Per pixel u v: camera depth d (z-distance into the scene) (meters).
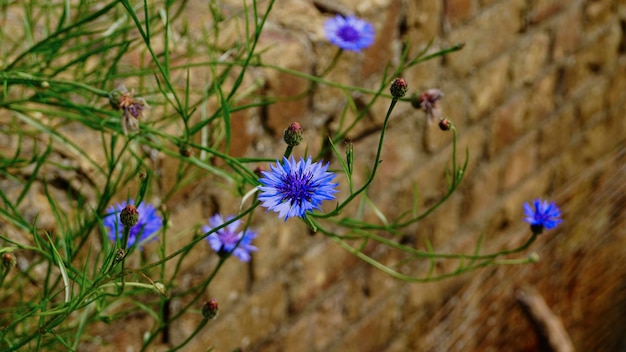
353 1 1.15
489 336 1.68
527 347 1.77
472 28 1.34
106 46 0.87
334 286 1.31
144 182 0.78
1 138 0.94
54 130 0.93
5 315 0.92
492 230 1.60
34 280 0.92
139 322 1.04
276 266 1.19
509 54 1.45
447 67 1.32
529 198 1.66
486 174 1.52
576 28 1.58
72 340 0.94
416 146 1.33
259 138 1.09
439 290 1.54
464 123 1.41
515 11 1.42
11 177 0.90
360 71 1.17
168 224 0.85
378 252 1.36
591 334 1.95
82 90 0.93
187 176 1.02
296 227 1.20
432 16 1.25
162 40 1.05
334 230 1.26
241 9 1.12
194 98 1.00
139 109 0.81
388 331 1.46
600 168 1.82
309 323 1.29
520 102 1.52
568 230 1.79
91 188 0.95
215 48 0.99
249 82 1.04
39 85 0.88
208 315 0.80
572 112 1.67
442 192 1.42
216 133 1.02
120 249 0.69
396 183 1.32
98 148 0.96
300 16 1.12
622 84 1.78
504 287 1.68
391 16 1.19
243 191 0.90
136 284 0.72
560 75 1.59
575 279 1.86
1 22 1.02
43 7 0.96
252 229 1.13
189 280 1.08
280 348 1.26
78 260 0.93
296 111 1.11
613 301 1.97
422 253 0.92
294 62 1.08
